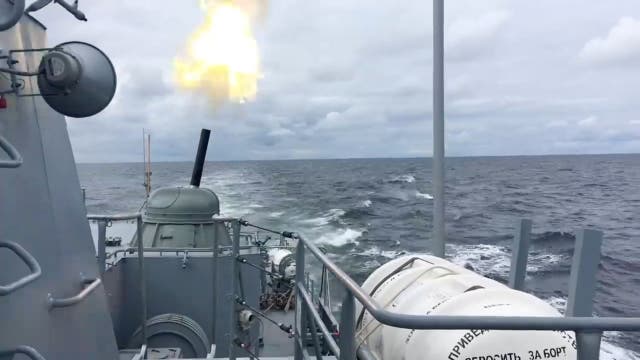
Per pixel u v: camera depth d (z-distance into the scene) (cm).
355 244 2962
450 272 416
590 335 217
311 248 334
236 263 484
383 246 2912
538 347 314
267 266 989
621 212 4297
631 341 1327
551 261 2417
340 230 3388
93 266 330
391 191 6075
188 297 741
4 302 227
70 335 288
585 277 352
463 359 313
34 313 251
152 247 783
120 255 742
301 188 6412
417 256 480
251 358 479
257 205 4544
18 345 229
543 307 340
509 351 313
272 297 977
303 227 3469
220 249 774
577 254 354
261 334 792
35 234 261
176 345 668
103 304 338
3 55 242
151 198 855
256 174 9888
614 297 1844
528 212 4331
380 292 430
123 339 718
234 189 6219
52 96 235
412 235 3259
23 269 244
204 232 813
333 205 4619
